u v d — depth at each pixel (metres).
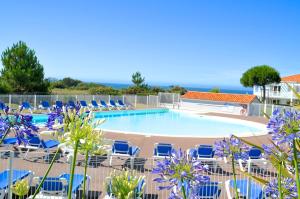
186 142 19.50
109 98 36.06
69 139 2.47
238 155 3.25
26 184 3.52
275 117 2.67
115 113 33.56
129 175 2.68
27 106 27.72
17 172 9.61
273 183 3.08
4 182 9.03
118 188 2.59
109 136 20.27
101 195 9.94
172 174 2.62
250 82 58.59
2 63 36.12
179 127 28.73
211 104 38.50
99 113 32.06
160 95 40.06
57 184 8.95
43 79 37.28
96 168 12.41
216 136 21.47
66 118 2.52
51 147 14.22
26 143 2.55
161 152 14.44
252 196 9.12
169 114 36.56
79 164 12.70
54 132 2.50
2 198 8.68
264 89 58.41
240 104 36.59
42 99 30.62
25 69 35.75
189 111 37.09
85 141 2.53
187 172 2.61
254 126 29.33
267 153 2.85
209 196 9.09
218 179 11.49
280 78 57.44
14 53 35.91
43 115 26.41
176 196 2.76
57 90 48.81
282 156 2.80
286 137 2.57
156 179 2.65
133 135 21.06
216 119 33.22
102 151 2.66
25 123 2.55
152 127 28.25
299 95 2.99
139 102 38.94
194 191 2.72
